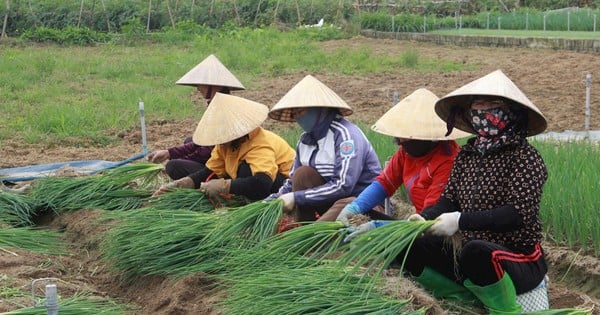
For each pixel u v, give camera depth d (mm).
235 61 21562
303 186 6668
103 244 7039
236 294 5445
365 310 4961
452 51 24469
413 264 5586
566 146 9438
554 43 23266
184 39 27797
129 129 13500
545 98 15859
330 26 29938
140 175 8344
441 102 5383
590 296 6613
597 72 18562
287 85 18359
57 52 24031
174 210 7059
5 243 7145
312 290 5203
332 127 6664
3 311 5402
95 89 17234
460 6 34781
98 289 6547
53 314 4684
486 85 5098
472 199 5273
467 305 5629
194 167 8180
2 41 25969
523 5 36406
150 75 19781
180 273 6195
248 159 7352
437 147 5984
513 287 5184
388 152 9406
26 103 15641
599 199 7020
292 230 5809
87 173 9695
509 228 5105
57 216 8203
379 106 15617
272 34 28297
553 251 7078
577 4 35656
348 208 6020
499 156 5176
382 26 29891
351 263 6109
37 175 10211
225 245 6328
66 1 31000
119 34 27703
